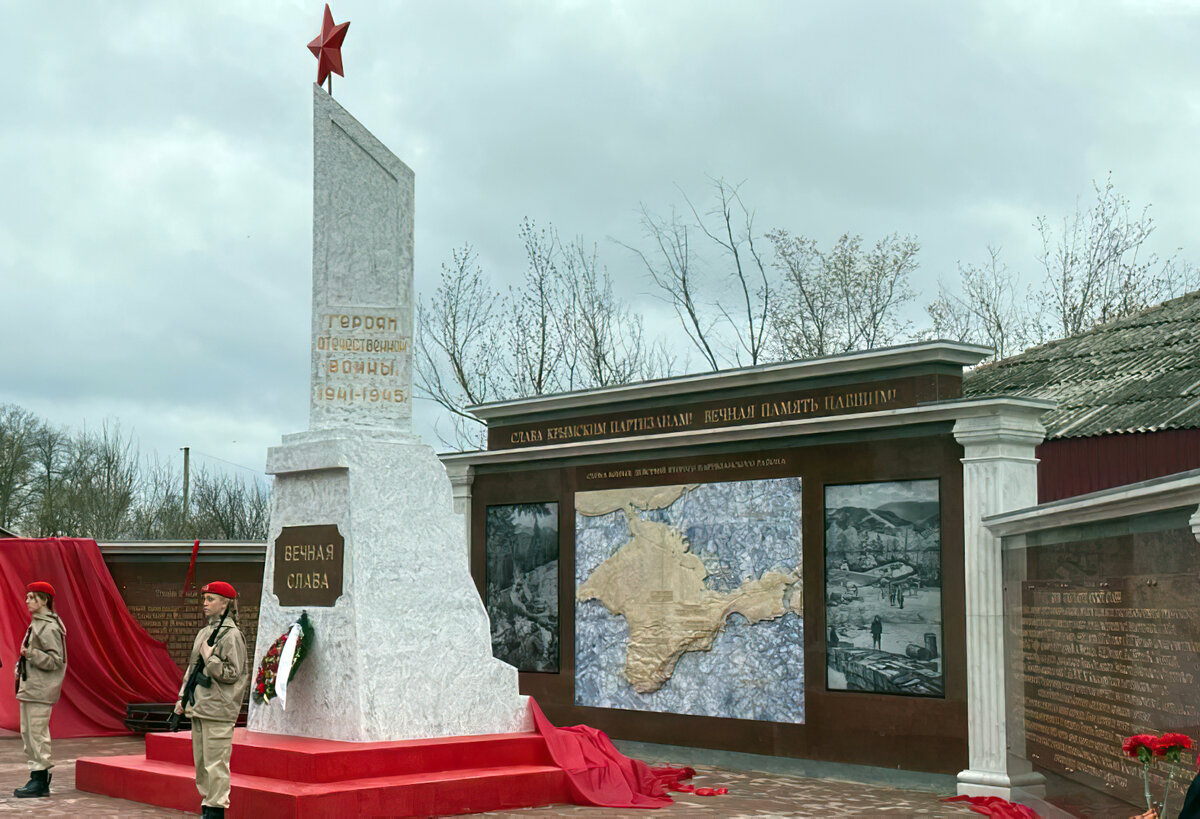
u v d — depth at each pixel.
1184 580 7.30
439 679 11.55
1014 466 11.66
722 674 13.94
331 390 12.11
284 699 11.15
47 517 44.59
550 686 15.75
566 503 15.89
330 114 12.30
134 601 17.97
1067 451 16.67
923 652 12.15
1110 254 29.86
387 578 11.50
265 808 9.91
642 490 15.04
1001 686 11.34
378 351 12.23
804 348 29.42
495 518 16.77
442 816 10.38
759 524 13.78
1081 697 9.04
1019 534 10.64
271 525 12.40
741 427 13.73
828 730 12.88
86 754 14.94
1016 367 21.05
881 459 12.66
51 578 17.08
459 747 11.08
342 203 12.27
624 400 15.36
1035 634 10.20
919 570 12.25
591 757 11.71
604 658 15.21
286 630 11.91
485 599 16.73
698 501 14.44
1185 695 7.28
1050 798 9.84
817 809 10.84
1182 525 7.34
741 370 13.95
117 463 46.53
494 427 17.02
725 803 11.20
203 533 44.19
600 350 29.77
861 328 29.75
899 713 12.27
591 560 15.52
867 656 12.62
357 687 11.09
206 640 9.73
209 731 9.59
